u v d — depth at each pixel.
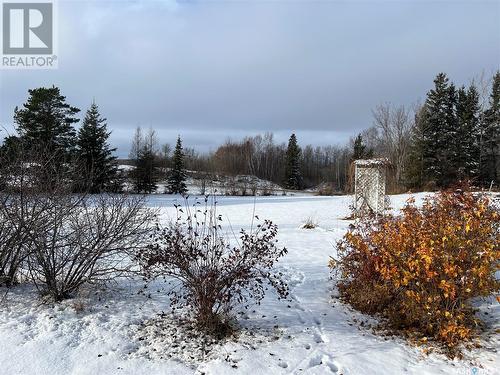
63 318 4.94
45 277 5.40
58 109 31.66
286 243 10.55
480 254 4.48
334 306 5.64
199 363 4.09
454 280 4.43
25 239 5.23
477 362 4.07
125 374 3.87
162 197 32.88
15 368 3.92
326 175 75.69
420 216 5.30
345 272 5.85
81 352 4.22
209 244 5.25
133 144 50.12
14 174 5.35
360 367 4.00
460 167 36.06
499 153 38.25
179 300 5.59
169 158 59.53
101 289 5.86
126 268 5.94
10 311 5.08
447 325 4.39
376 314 5.30
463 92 38.25
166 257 4.79
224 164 67.75
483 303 5.46
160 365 4.02
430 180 34.66
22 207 5.18
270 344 4.44
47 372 3.87
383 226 5.46
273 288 6.32
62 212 5.28
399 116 41.44
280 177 73.19
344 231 12.69
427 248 4.38
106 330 4.69
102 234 5.39
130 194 7.26
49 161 5.64
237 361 4.07
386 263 4.89
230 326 4.80
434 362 4.12
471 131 37.34
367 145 57.00
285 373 3.88
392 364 4.07
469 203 4.86
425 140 35.81
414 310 4.63
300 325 4.97
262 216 18.02
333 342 4.54
